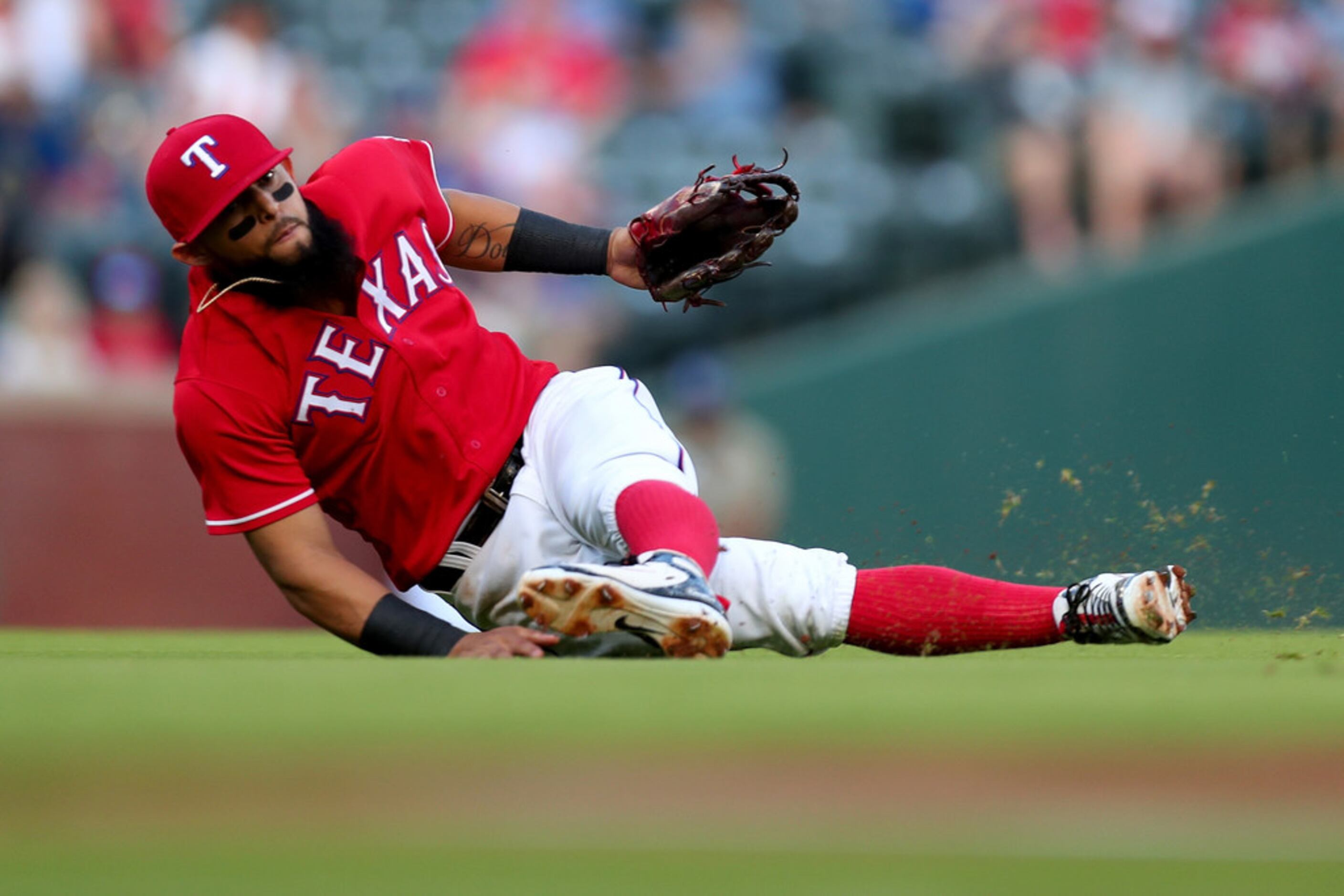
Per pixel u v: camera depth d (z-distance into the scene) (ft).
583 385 41.04
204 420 37.88
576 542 40.65
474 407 40.40
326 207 39.04
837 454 115.96
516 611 41.57
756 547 41.47
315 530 38.65
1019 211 131.75
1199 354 108.58
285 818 17.51
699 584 33.83
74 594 97.30
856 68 139.64
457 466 40.01
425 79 138.62
